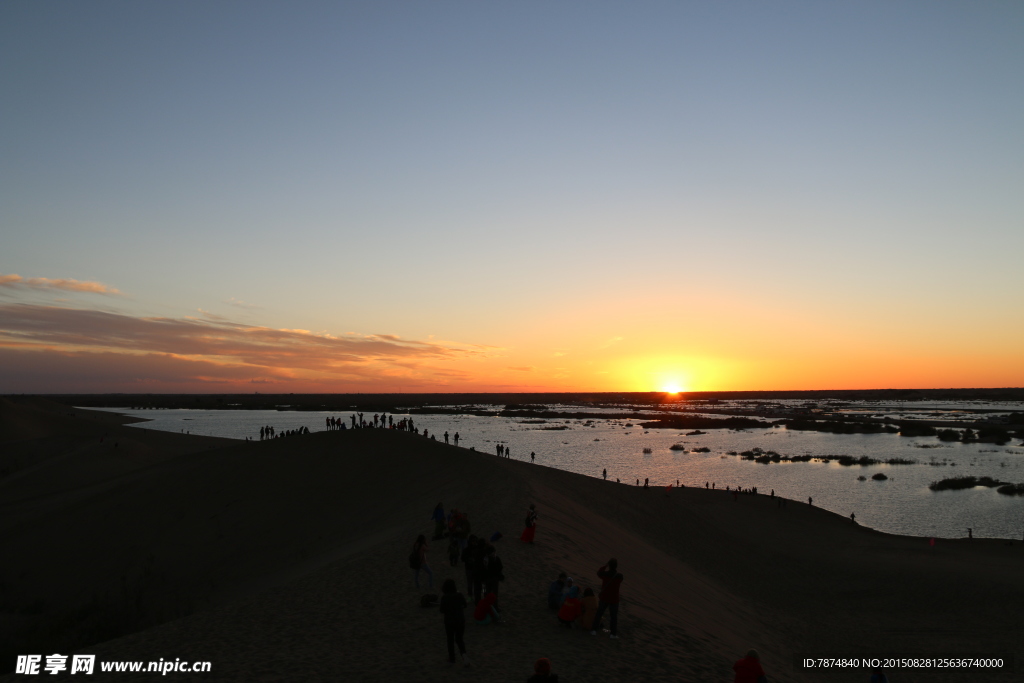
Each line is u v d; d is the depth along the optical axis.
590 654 13.55
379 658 12.98
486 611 15.15
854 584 34.97
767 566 38.56
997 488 72.38
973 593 32.53
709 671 13.56
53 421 115.25
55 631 25.28
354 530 36.16
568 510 35.53
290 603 17.39
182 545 37.91
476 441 127.38
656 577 26.56
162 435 113.19
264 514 41.38
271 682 11.80
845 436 140.62
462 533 21.12
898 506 64.06
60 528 41.53
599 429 163.25
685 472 86.81
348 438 57.88
